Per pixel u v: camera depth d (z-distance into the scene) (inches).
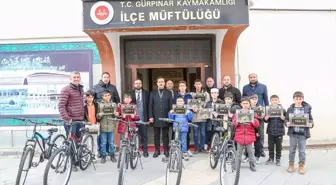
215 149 253.0
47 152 224.4
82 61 334.0
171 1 252.1
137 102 295.4
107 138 281.7
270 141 263.7
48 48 335.6
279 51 329.7
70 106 246.7
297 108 241.3
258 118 259.8
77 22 333.4
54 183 215.8
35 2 334.0
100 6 255.0
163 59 328.8
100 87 288.7
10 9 335.0
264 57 329.1
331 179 227.1
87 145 260.8
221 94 296.0
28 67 336.5
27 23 334.3
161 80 293.9
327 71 332.5
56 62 334.6
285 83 330.3
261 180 225.9
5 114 337.1
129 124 247.8
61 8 333.4
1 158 308.7
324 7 331.3
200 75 331.0
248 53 328.2
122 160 205.5
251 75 291.6
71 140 233.9
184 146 279.1
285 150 316.5
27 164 210.1
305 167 257.9
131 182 225.8
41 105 336.2
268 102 298.2
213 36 325.7
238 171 196.7
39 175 249.0
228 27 264.1
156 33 320.8
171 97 292.7
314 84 331.3
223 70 316.2
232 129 238.4
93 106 272.7
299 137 241.9
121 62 322.0
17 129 333.1
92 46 333.7
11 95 337.4
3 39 335.9
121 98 321.4
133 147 249.0
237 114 232.4
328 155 296.2
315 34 331.6
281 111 254.8
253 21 328.2
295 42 330.6
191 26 255.8
